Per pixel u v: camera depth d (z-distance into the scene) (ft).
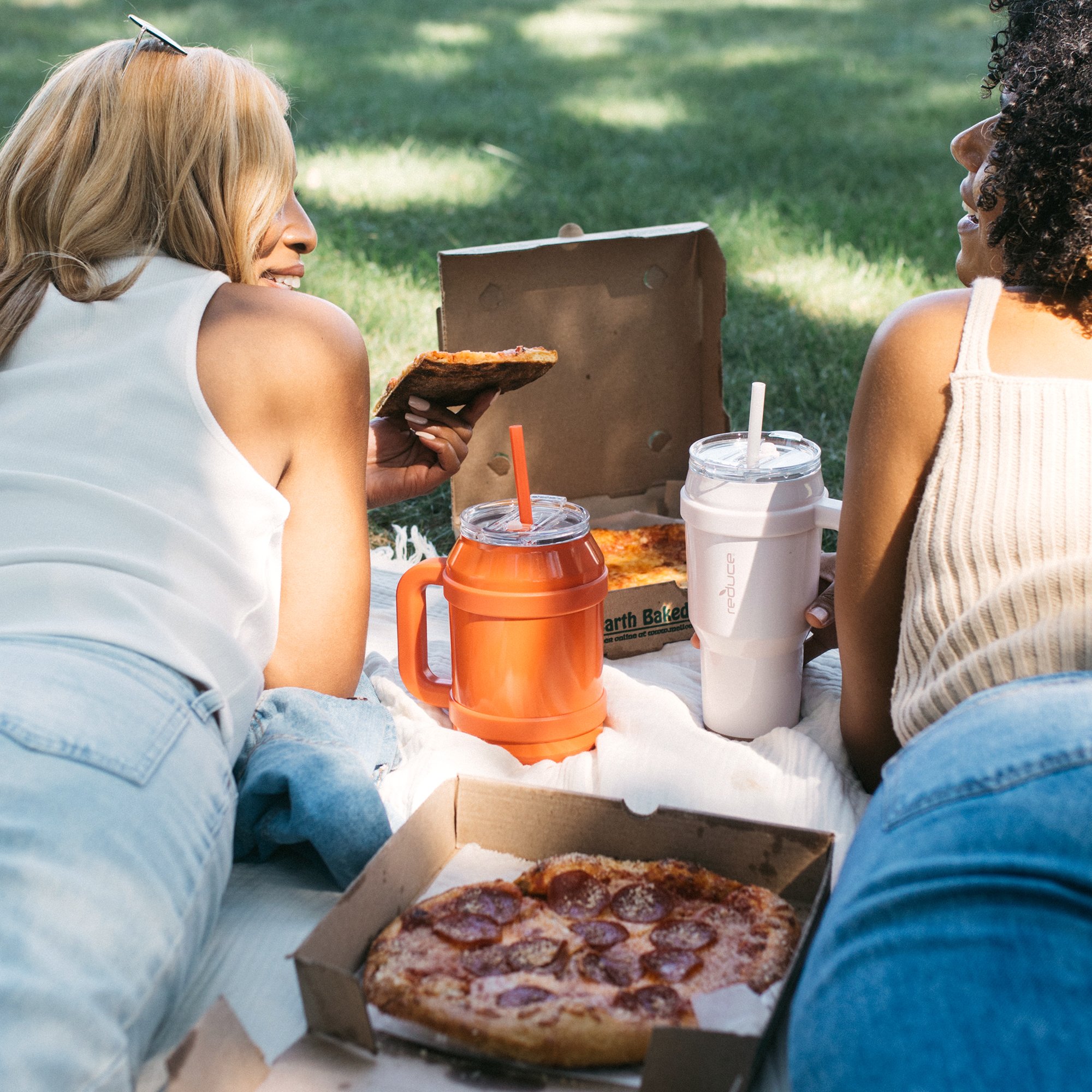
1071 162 3.47
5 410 4.03
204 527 3.94
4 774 3.17
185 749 3.53
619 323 6.07
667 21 36.52
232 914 3.86
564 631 4.49
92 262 4.27
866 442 3.85
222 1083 2.96
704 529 4.50
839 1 39.75
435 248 14.16
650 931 3.38
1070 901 2.60
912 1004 2.56
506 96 25.08
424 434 5.30
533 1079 3.05
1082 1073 2.39
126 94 4.32
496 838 3.92
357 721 4.42
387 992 3.16
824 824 4.16
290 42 30.86
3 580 3.69
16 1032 2.80
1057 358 3.51
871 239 14.38
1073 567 3.32
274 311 4.24
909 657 3.74
